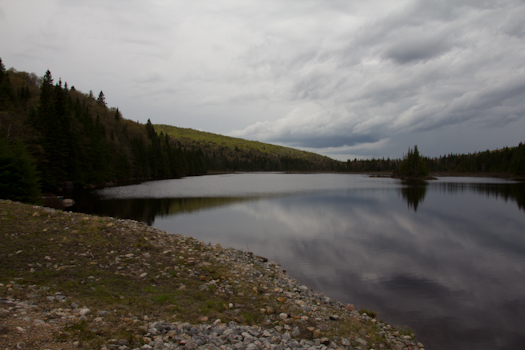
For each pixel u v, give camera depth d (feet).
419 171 462.19
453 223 114.62
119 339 22.88
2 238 44.14
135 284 36.96
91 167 242.99
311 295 46.65
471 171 637.71
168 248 54.29
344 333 32.65
